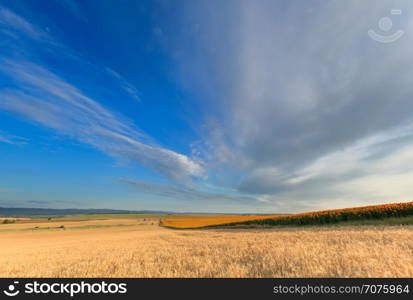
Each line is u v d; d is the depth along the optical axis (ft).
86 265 29.84
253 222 121.49
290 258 24.71
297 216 99.66
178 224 225.97
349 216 83.30
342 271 19.17
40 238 125.90
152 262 28.91
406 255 22.98
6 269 30.91
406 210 73.26
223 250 35.81
